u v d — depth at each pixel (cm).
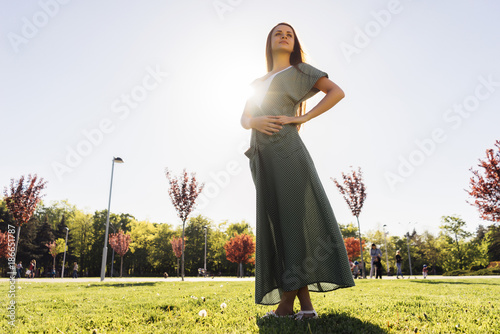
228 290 546
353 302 339
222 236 6284
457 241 5216
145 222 6328
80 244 6047
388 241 6206
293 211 220
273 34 277
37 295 497
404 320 231
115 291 594
